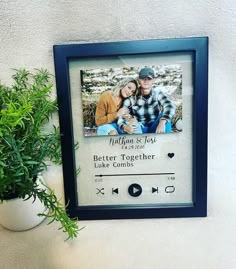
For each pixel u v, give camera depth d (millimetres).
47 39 645
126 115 656
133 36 638
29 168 598
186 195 692
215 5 620
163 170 684
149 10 625
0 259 672
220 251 663
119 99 650
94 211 695
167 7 623
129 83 643
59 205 639
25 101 552
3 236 692
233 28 629
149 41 622
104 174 689
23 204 637
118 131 665
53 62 654
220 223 689
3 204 631
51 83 645
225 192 705
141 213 694
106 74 640
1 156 536
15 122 503
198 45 621
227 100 664
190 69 635
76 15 631
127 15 628
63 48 627
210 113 671
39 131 625
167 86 643
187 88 643
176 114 654
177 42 621
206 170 675
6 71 662
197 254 662
